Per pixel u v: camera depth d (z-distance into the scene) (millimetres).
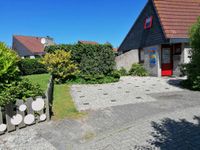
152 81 13781
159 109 7125
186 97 8727
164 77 15750
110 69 14109
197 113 6500
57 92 10664
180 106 7383
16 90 5797
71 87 12227
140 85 12305
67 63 13469
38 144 4809
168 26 15281
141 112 6855
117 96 9398
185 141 4648
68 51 13797
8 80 6043
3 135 5348
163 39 15320
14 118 5598
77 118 6441
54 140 4996
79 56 13836
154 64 16938
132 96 9289
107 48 14000
